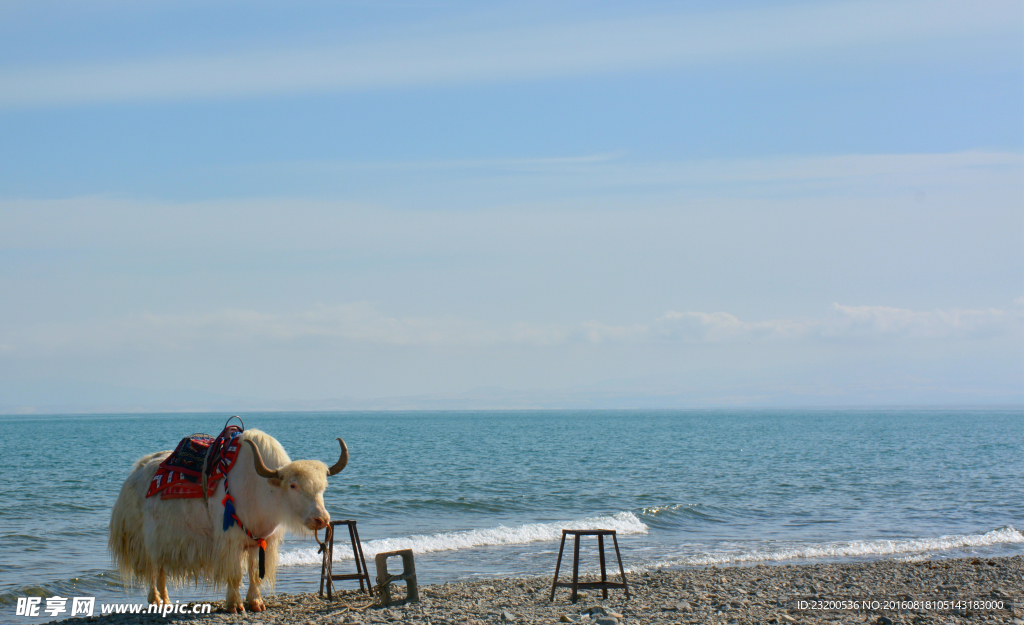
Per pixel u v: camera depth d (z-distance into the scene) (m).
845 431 132.25
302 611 10.47
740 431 133.38
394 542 19.61
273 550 10.62
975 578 14.12
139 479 10.70
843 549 19.47
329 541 11.55
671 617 10.10
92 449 72.56
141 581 10.89
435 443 87.19
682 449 73.62
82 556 17.86
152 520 10.23
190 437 10.56
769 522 24.61
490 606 10.92
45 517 24.50
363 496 30.45
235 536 9.98
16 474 42.78
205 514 10.13
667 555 18.50
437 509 26.64
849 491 34.06
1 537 20.17
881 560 18.02
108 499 29.92
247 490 9.98
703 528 23.28
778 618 10.02
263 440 10.21
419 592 12.30
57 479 39.47
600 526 22.83
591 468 48.41
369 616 10.07
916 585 13.29
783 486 36.38
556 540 20.58
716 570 15.31
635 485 36.56
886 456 62.50
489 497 29.95
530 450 71.50
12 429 142.38
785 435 113.56
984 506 28.88
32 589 14.16
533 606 10.95
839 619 10.10
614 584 11.36
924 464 52.78
